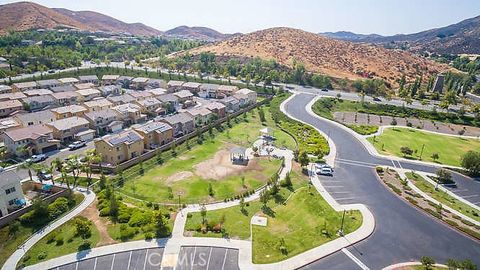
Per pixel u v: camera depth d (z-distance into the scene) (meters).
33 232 60.59
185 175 84.81
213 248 56.91
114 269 51.91
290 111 141.38
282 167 90.44
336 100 158.25
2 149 94.88
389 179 84.31
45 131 101.62
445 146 111.06
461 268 49.12
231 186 79.69
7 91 151.38
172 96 154.50
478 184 84.75
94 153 91.44
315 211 68.31
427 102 160.50
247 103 154.75
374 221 65.62
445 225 65.19
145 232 60.44
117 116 124.94
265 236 60.38
